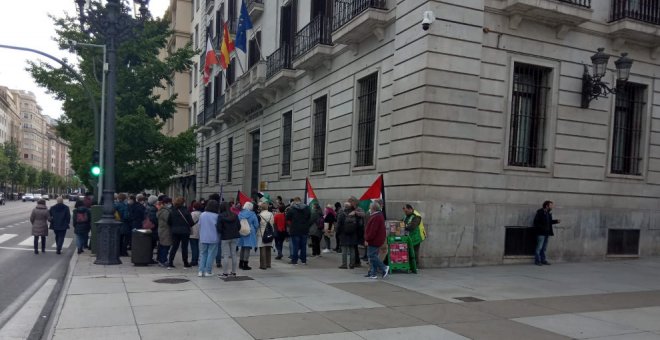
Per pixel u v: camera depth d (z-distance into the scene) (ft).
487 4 39.52
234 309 23.44
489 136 39.96
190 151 69.26
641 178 46.88
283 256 46.21
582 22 42.06
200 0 125.49
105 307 23.38
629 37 45.27
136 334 19.13
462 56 38.32
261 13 78.69
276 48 71.26
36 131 509.35
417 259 36.86
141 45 64.59
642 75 47.16
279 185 67.92
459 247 38.04
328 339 18.86
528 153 42.86
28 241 58.13
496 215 39.75
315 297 26.53
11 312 24.20
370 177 45.37
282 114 68.54
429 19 36.99
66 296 25.80
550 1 39.68
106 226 37.68
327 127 54.65
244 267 36.29
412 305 24.89
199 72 122.72
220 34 96.12
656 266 41.19
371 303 25.23
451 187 37.91
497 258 39.73
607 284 31.94
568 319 22.47
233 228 32.81
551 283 31.96
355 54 49.08
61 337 18.65
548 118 42.65
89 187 76.48
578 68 43.75
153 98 68.13
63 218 47.09
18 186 376.27
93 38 62.49
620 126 47.34
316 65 57.00
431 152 37.27
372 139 46.70
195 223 37.91
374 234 32.53
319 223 45.32
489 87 39.91
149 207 39.40
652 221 47.06
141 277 32.04
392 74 42.47
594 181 44.50
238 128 89.92
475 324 21.38
